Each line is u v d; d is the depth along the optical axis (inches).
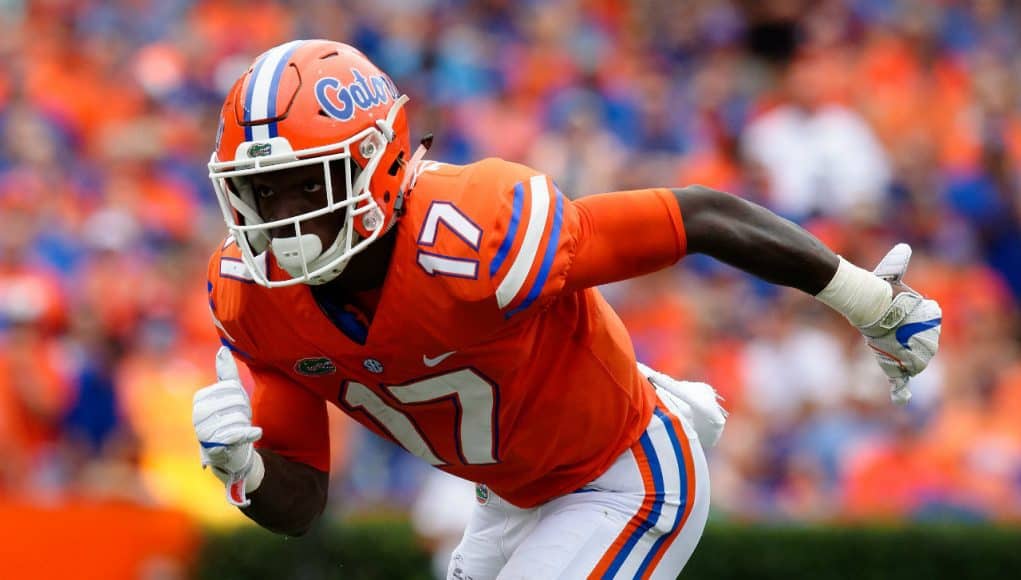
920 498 1147.3
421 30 1499.8
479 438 481.1
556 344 476.4
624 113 1504.7
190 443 1059.9
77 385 1027.9
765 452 1167.0
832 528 1000.2
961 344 1333.7
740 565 991.6
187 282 1192.8
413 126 1424.7
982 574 1002.7
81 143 1326.3
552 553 493.4
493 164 441.1
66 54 1390.3
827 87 1528.1
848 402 1183.6
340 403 483.2
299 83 423.5
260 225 422.0
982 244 1488.7
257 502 476.4
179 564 940.6
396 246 432.8
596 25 1609.3
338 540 960.9
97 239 1182.3
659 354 1216.2
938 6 1717.5
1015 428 1225.4
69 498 957.8
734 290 1282.0
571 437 491.5
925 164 1503.4
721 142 1519.4
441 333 436.1
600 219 445.4
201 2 1492.4
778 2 1676.9
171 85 1398.9
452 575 557.9
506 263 424.5
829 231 1417.3
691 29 1651.1
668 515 512.1
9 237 1146.0
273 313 450.0
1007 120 1604.3
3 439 991.0
